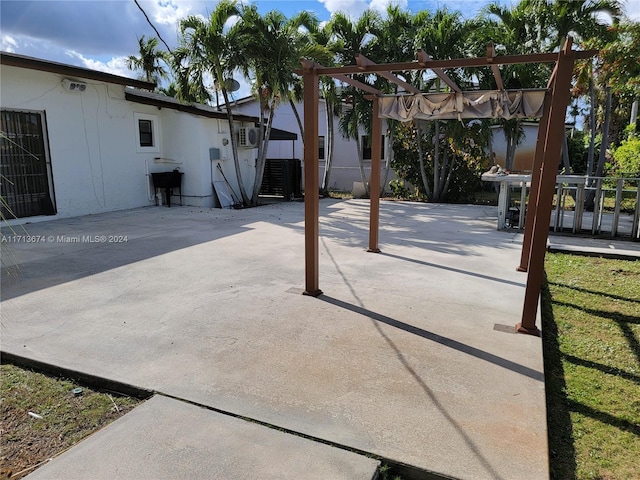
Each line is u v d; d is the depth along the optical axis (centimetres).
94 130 948
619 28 669
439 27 1092
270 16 1018
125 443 204
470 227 822
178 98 1100
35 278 473
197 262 545
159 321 354
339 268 520
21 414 233
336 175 1666
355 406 235
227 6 975
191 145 1098
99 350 300
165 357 290
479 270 512
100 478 181
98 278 475
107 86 966
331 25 1216
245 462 191
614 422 236
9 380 270
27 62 745
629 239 742
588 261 594
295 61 1046
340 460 193
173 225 817
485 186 1578
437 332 334
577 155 1662
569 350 324
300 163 1441
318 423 219
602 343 336
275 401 239
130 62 1906
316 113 396
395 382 260
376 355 295
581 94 1141
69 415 233
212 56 1009
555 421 237
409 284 456
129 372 269
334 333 331
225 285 450
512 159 1241
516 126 1209
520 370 275
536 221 319
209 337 323
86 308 383
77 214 928
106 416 232
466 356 294
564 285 484
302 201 1300
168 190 1106
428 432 213
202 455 195
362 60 362
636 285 483
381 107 554
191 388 252
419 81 1194
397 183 1381
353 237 716
